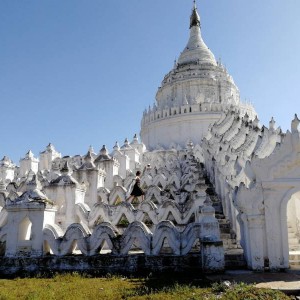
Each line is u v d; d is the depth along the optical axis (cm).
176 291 1016
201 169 3031
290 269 1378
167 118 5122
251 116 5262
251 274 1290
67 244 1519
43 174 3064
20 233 1580
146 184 2773
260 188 1439
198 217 1573
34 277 1445
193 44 6444
